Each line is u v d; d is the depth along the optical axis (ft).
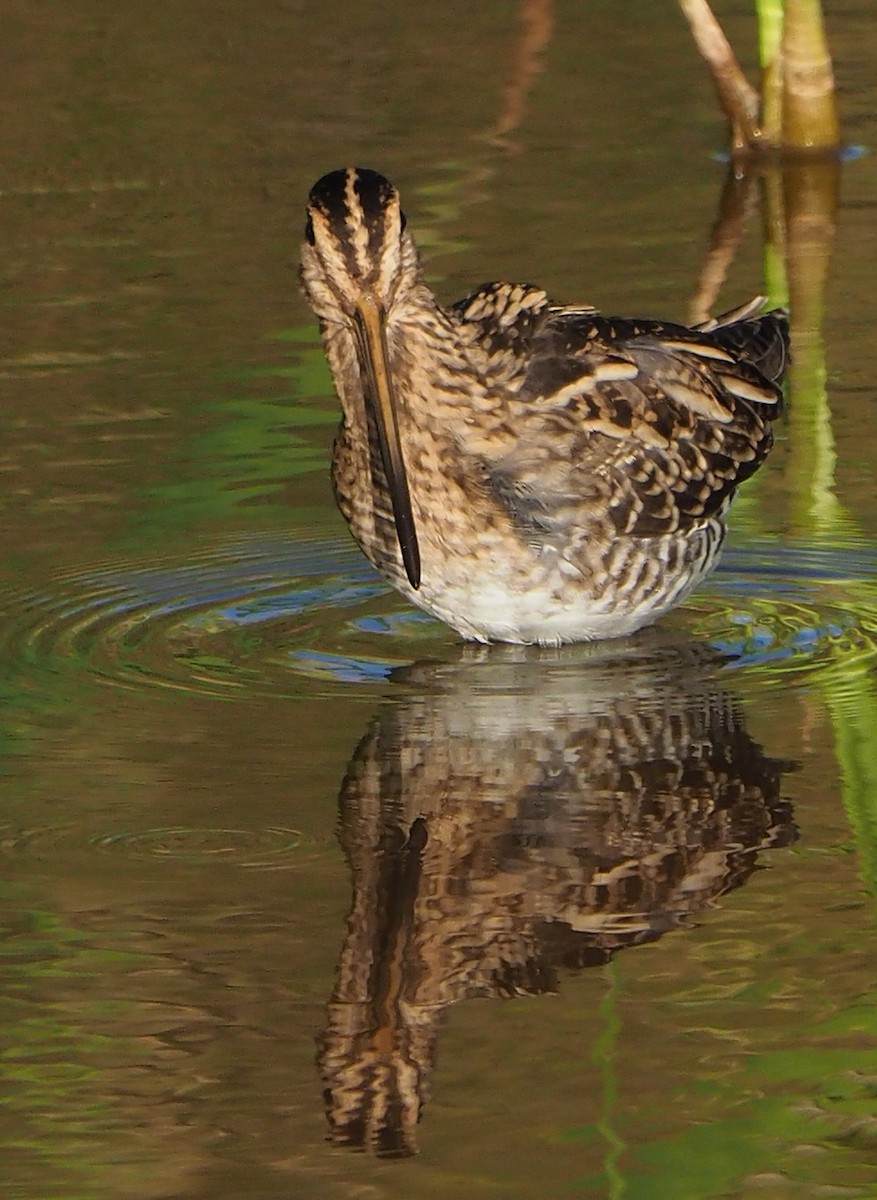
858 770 33.01
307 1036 26.32
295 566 42.24
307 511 44.47
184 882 29.81
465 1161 23.86
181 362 51.26
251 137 66.08
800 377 49.44
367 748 33.99
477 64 71.51
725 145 65.46
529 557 38.11
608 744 34.09
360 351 36.42
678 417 40.52
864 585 41.04
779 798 32.12
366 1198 23.24
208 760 33.65
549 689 36.58
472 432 38.09
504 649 38.83
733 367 42.83
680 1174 23.52
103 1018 26.73
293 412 48.70
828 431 47.09
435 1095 25.08
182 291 55.62
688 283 54.65
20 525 43.42
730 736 34.24
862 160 63.82
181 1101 24.97
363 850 30.58
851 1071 25.20
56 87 69.67
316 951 28.12
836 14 75.20
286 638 39.09
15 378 50.39
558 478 38.47
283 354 51.62
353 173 36.78
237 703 35.96
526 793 32.40
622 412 39.63
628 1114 24.56
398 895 29.17
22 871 30.17
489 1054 25.81
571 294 53.67
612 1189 23.27
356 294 36.14
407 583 38.93
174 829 31.30
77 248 58.59
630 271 55.52
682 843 30.66
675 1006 26.66
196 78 70.28
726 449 41.47
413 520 37.70
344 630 39.63
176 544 42.88
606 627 39.22
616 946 28.04
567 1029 26.25
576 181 62.69
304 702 36.04
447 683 36.96
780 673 37.06
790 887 29.60
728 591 41.16
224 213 60.80
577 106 68.64
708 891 29.43
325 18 75.51
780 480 45.32
